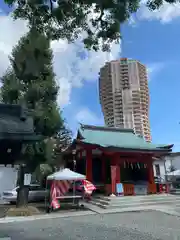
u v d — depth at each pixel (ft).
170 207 43.39
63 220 32.94
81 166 66.44
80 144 57.93
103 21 20.34
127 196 49.37
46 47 47.01
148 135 183.93
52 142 52.21
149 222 30.30
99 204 46.19
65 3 17.98
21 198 42.93
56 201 40.98
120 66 195.62
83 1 17.88
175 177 95.61
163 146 57.98
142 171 60.13
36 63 47.06
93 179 60.95
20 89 46.75
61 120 50.42
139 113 181.78
